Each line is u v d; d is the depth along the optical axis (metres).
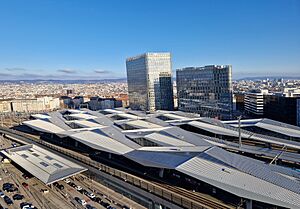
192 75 165.75
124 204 58.56
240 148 83.06
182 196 53.28
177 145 77.25
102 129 96.81
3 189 69.50
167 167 58.56
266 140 87.31
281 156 73.75
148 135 84.50
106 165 75.12
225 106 148.62
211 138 95.50
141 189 57.31
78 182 71.88
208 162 56.81
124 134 92.25
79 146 99.88
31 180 75.12
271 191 45.22
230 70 144.75
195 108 167.00
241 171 52.12
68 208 57.84
